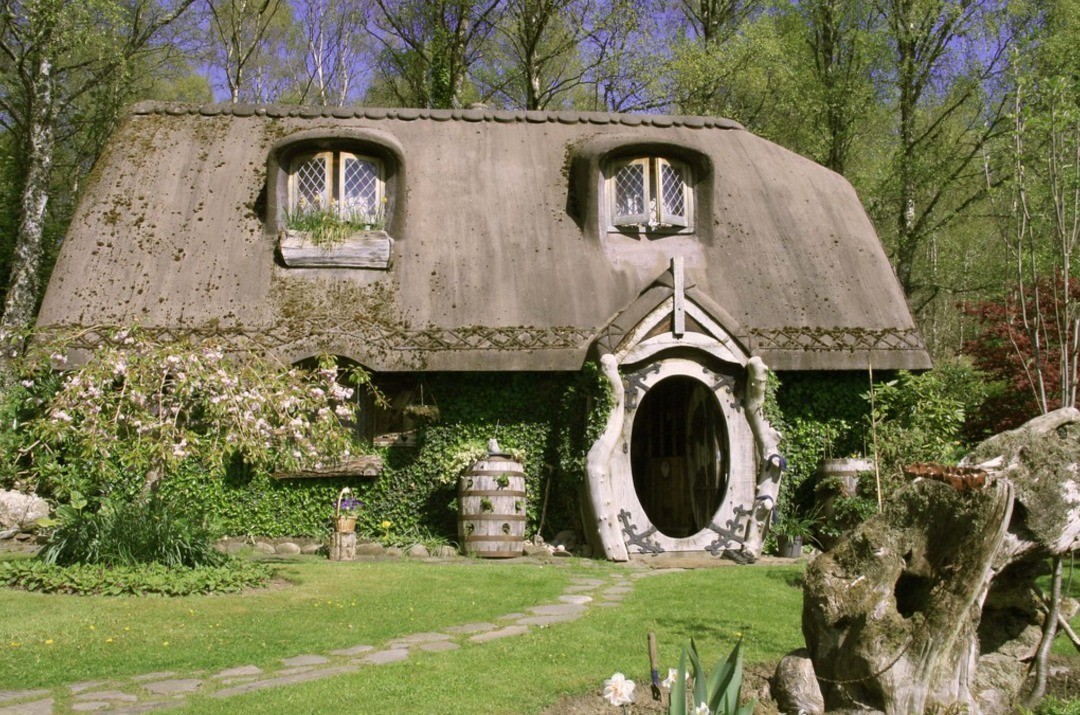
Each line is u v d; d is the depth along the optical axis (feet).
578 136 61.26
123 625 27.84
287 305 49.47
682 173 56.13
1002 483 18.80
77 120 90.84
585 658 24.97
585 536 46.98
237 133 58.90
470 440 49.26
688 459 55.26
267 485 48.44
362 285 51.03
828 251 56.54
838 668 20.45
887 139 93.66
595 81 95.76
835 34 89.51
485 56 102.12
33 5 65.82
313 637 27.25
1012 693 21.74
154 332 47.34
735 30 95.35
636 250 54.65
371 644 26.86
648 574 39.70
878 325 52.70
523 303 50.93
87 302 48.32
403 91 112.37
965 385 59.26
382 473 49.14
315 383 38.68
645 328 47.34
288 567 38.29
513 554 45.32
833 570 20.53
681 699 16.22
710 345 47.60
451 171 57.62
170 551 35.06
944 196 94.27
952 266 93.61
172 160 56.54
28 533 45.68
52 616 28.45
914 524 19.90
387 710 20.45
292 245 51.11
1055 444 20.22
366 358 47.88
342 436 36.37
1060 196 33.45
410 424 49.39
